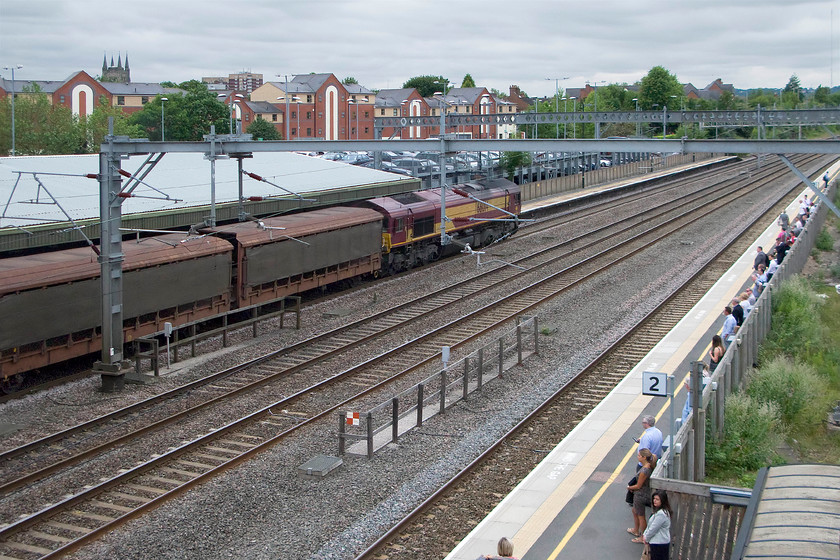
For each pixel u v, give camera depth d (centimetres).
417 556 1454
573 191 7844
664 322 3191
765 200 7169
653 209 6619
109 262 2362
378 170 5194
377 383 2452
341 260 3731
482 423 2131
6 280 2300
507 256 4722
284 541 1509
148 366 2620
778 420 1966
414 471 1828
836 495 1155
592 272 4162
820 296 3359
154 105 9162
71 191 3300
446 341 2939
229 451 1944
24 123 6575
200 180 3869
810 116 4625
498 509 1592
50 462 1862
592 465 1802
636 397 2277
